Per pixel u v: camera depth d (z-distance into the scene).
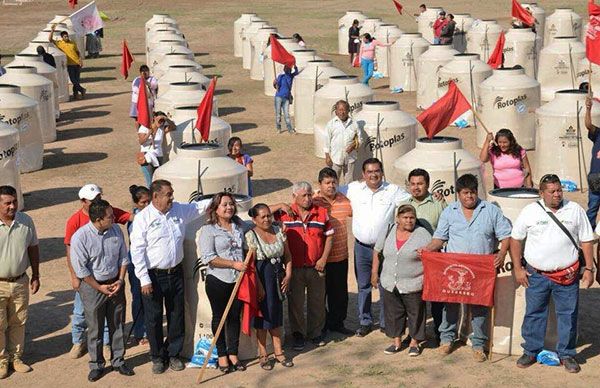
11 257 10.03
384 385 9.58
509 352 10.23
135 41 44.59
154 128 16.52
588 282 9.63
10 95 20.11
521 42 30.19
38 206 17.52
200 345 10.22
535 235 9.64
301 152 21.70
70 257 9.86
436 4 55.81
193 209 10.30
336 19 50.34
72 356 10.55
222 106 28.44
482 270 9.82
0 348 10.14
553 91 26.42
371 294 11.41
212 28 48.66
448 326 10.24
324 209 10.54
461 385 9.50
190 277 10.23
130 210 16.91
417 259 10.06
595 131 14.20
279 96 23.77
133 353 10.67
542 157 18.02
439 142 14.12
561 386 9.39
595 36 14.04
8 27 49.72
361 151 17.98
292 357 10.39
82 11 27.55
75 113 27.75
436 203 10.62
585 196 17.27
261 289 9.95
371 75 30.73
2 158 16.56
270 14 53.59
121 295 9.98
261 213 9.92
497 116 21.27
